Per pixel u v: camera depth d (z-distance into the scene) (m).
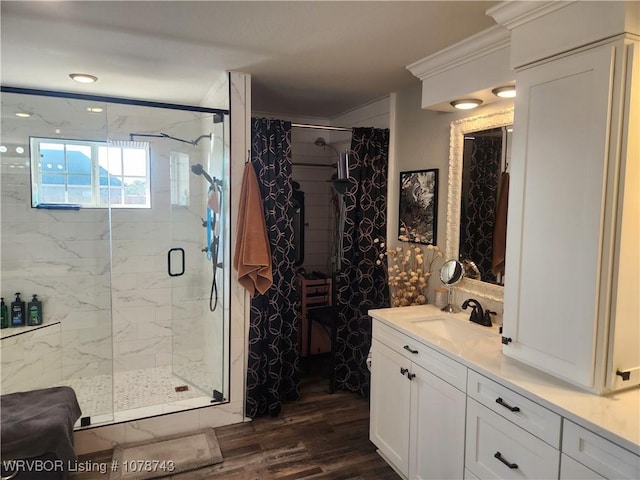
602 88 1.37
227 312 2.86
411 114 2.99
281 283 2.98
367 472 2.35
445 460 1.90
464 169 2.48
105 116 3.37
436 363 1.95
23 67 2.65
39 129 3.20
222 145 2.88
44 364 3.19
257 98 3.37
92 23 1.97
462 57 2.16
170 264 3.63
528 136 1.65
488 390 1.64
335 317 3.31
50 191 3.25
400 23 1.93
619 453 1.17
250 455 2.50
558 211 1.53
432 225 2.77
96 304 3.38
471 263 2.44
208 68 2.64
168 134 3.59
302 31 2.04
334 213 3.91
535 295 1.63
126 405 2.89
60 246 3.28
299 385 3.46
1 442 1.82
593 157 1.40
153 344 3.74
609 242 1.38
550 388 1.47
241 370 2.87
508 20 1.70
